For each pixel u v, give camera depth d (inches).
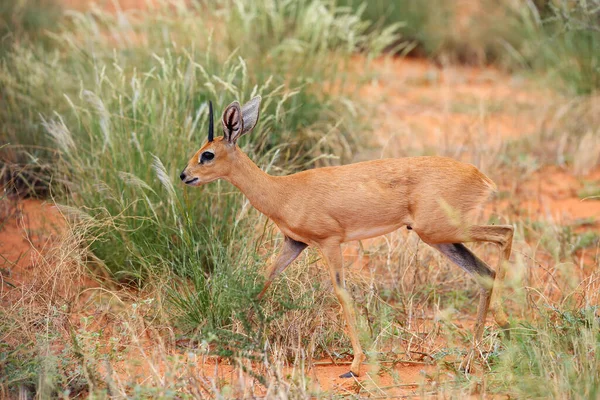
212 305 387.2
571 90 743.1
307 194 359.9
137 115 474.9
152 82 546.9
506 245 361.1
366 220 359.9
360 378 351.9
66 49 647.1
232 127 361.1
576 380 309.7
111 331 386.3
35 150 544.1
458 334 394.6
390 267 446.6
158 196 436.5
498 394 325.4
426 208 355.6
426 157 366.6
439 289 445.7
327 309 396.2
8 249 466.0
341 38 652.7
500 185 601.0
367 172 360.8
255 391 331.9
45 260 398.6
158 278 409.1
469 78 863.1
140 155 451.8
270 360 349.7
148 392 303.4
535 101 768.9
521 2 882.8
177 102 470.6
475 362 355.6
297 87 564.4
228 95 514.3
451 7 933.8
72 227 423.2
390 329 388.2
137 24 647.1
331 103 600.1
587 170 639.1
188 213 414.0
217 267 402.6
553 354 339.0
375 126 648.4
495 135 686.5
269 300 383.9
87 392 327.6
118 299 390.0
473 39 913.5
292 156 556.1
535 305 385.7
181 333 384.8
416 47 928.3
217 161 363.3
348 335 384.8
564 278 442.9
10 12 723.4
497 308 365.4
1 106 565.9
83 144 511.8
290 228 364.8
